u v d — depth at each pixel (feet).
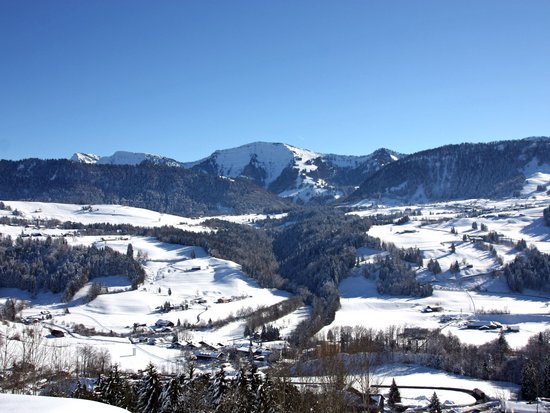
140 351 482.69
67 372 285.43
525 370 333.42
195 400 228.02
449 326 540.93
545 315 574.56
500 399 307.78
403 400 315.37
